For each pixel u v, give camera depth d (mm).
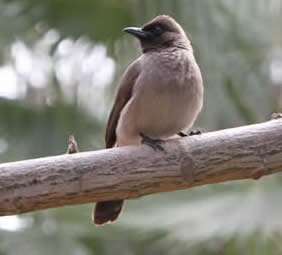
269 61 14797
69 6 15750
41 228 14391
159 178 8336
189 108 9609
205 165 8383
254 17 14438
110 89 15656
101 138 15719
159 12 13891
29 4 15906
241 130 8469
